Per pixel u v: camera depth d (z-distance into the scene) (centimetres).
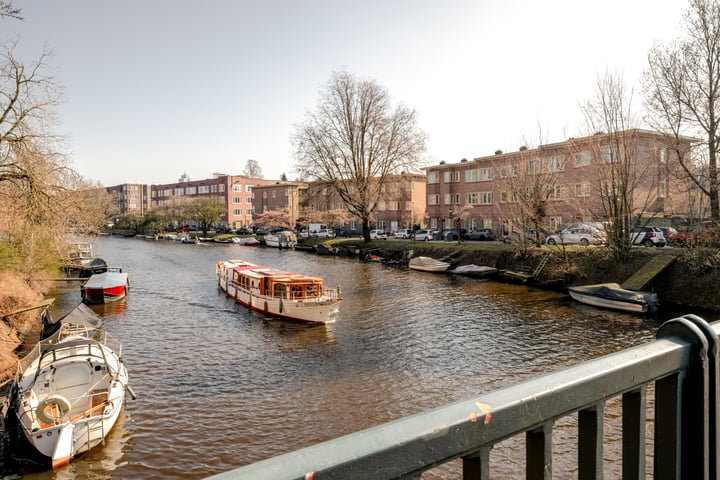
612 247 2761
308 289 2433
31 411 1102
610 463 955
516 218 3400
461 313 2334
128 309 2589
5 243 2462
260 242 7125
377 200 5309
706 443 170
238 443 1108
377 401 1324
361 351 1770
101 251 6106
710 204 2381
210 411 1266
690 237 2447
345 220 6969
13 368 1520
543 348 1748
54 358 1305
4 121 1744
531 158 3494
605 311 2325
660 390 173
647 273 2483
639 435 162
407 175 5169
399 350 1770
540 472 137
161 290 3200
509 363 1602
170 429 1170
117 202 14062
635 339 1833
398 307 2506
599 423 149
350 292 2975
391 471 109
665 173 2658
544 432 137
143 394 1375
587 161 3397
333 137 5097
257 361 1670
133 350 1808
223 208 8706
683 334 176
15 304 2130
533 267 3238
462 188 5731
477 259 3756
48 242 2219
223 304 2722
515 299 2662
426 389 1401
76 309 2047
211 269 4288
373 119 5009
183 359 1697
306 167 5088
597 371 146
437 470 976
